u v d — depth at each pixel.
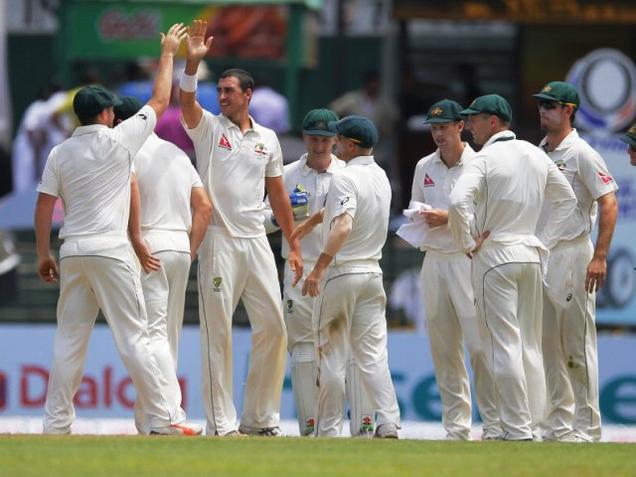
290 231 37.25
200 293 36.00
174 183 35.12
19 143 59.19
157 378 33.19
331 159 38.94
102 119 33.31
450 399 37.44
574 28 59.66
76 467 25.92
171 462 26.81
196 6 62.72
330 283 35.50
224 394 36.06
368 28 72.62
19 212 56.25
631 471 26.56
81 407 49.53
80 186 32.88
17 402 50.34
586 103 52.03
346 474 25.50
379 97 62.28
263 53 63.12
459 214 33.25
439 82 60.72
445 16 57.00
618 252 52.12
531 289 34.03
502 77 61.22
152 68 61.69
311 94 71.06
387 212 36.00
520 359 33.69
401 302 53.22
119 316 32.97
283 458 27.84
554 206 34.69
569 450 30.45
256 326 36.62
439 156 37.38
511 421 33.62
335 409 35.75
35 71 72.62
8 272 55.84
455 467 26.69
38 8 73.06
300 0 62.91
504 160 33.81
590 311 36.12
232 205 35.81
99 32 62.62
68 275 33.06
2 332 50.47
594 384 36.22
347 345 35.91
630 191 51.91
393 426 35.34
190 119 35.59
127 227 33.59
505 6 56.81
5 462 26.48
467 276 36.91
